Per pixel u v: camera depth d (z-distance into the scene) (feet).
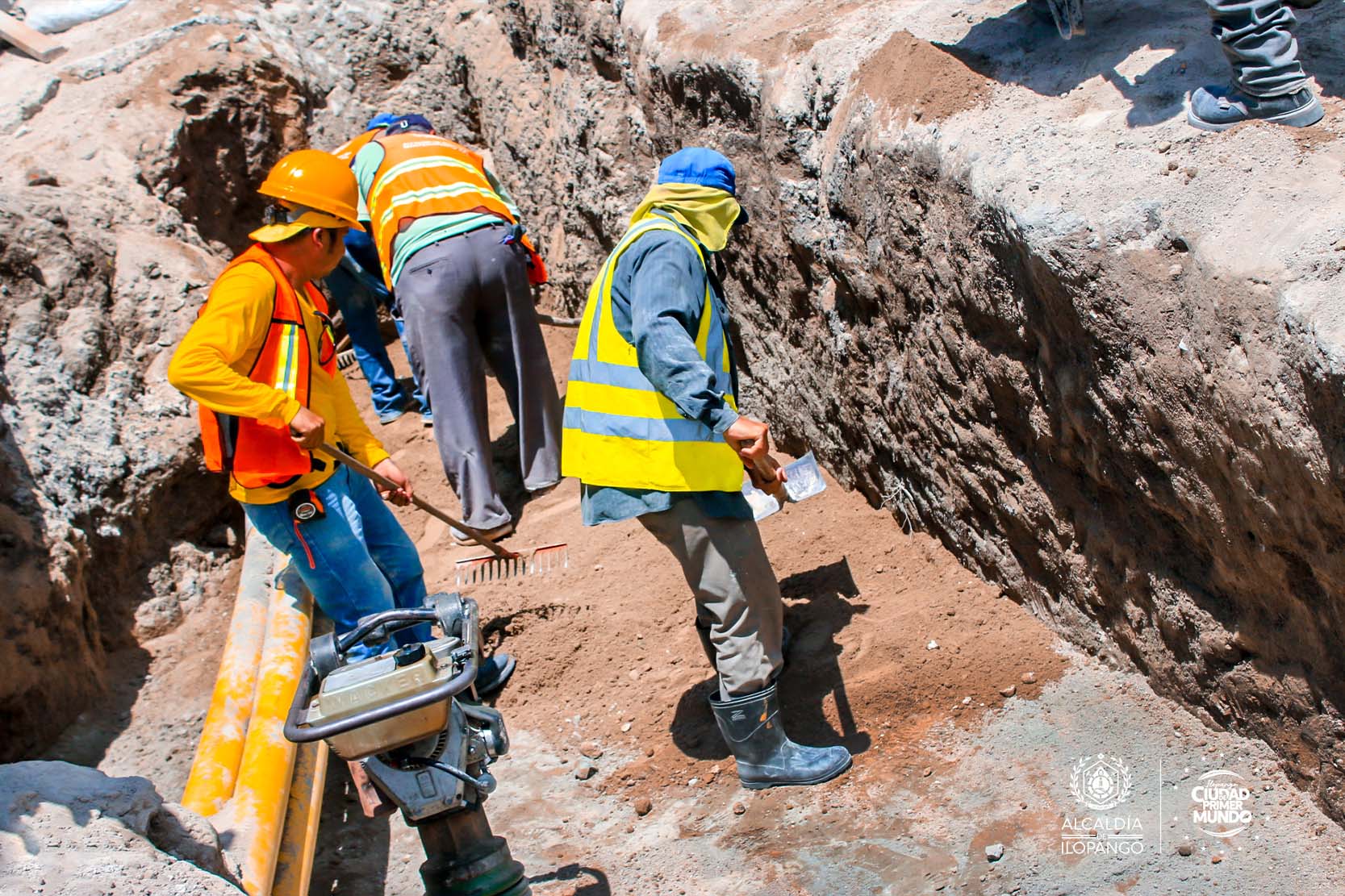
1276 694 9.70
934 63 12.77
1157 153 10.21
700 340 11.34
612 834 11.70
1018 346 11.53
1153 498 10.32
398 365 24.18
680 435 11.16
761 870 10.61
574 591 15.75
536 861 11.50
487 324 17.92
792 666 13.00
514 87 25.34
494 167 27.17
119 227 20.85
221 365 10.85
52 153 22.09
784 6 16.85
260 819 10.36
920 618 13.20
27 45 24.68
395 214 17.46
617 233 21.30
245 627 14.06
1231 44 9.74
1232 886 9.16
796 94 14.90
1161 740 10.76
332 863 12.01
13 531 14.39
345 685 8.57
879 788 11.21
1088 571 11.66
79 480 16.25
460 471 17.46
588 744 13.15
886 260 13.37
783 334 16.93
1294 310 8.32
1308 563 8.84
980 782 10.93
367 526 13.44
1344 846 9.18
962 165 11.61
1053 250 10.23
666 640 14.40
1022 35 13.00
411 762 9.07
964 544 13.67
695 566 11.39
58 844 7.52
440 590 16.62
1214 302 9.04
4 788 7.91
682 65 17.22
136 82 24.06
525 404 18.35
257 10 26.50
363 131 27.12
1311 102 9.71
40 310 18.06
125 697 15.10
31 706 13.67
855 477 15.98
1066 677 11.88
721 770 12.17
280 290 11.41
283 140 25.85
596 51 20.70
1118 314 9.85
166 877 7.50
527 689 14.28
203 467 17.84
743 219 11.76
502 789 12.75
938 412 13.26
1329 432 8.06
